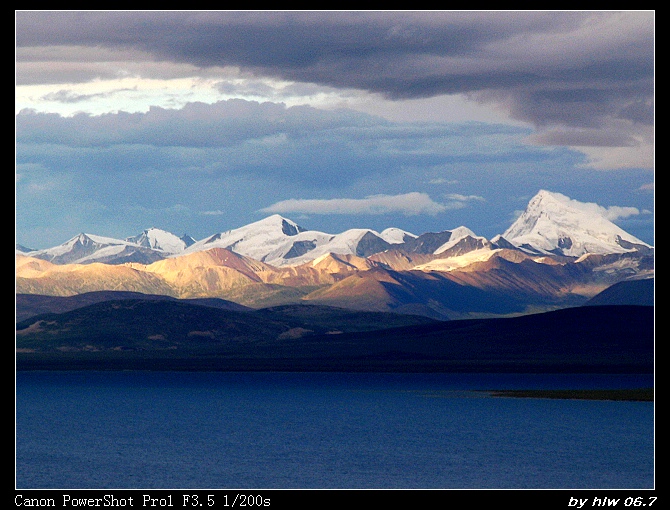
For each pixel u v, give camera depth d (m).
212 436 113.94
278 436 113.25
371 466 87.56
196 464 89.06
